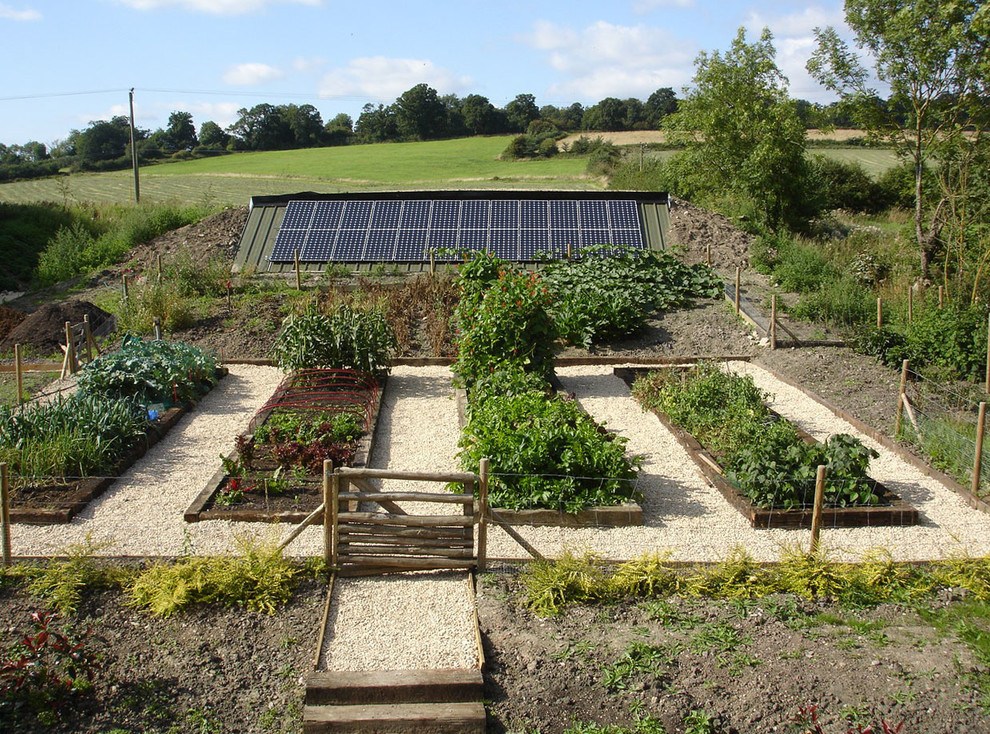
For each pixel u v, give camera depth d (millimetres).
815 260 17266
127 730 5234
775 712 5348
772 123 24406
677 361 13438
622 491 8234
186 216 22609
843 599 6555
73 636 5961
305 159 60344
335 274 17391
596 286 15359
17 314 15305
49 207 26453
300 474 8703
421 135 76875
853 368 12586
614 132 66875
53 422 9102
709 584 6691
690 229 20203
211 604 6438
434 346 13922
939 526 7887
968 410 10953
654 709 5395
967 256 15750
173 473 9086
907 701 5414
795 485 8023
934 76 16844
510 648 5926
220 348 14047
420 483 8781
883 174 33656
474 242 18172
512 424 8797
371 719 5285
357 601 6543
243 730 5277
